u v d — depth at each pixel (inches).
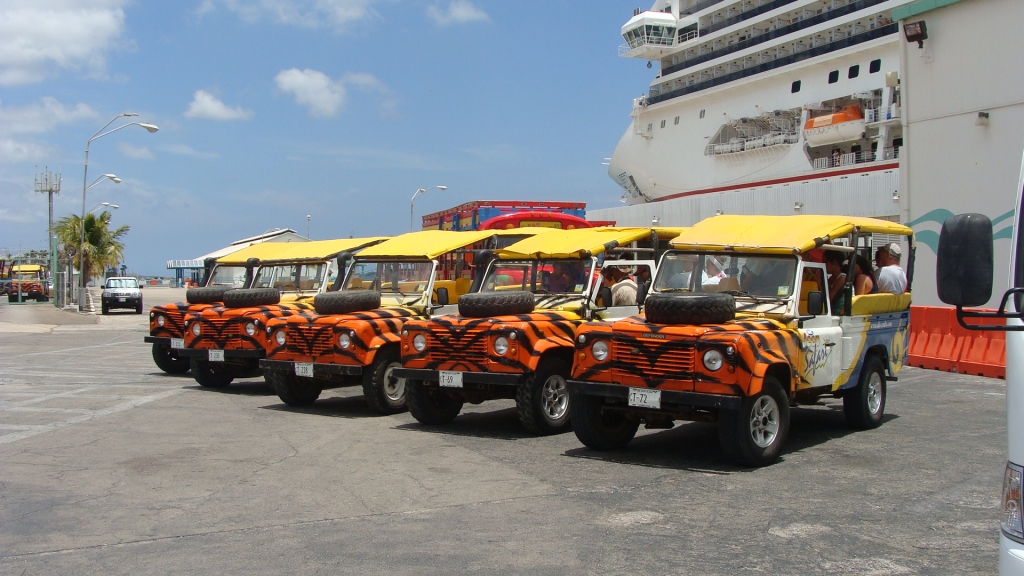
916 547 200.5
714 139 1493.6
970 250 129.0
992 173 622.5
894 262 406.0
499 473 279.0
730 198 1173.7
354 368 389.7
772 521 221.9
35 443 332.8
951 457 298.0
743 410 272.5
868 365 349.7
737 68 1439.5
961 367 541.0
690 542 204.7
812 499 243.3
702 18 1504.7
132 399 457.7
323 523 223.3
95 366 636.7
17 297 2343.8
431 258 428.5
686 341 273.1
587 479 269.9
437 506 239.0
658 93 1644.9
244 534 213.9
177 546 204.5
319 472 282.0
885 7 1165.1
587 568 186.7
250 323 458.9
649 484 262.7
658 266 340.8
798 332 296.5
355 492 255.3
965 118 640.4
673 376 275.3
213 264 589.0
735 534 210.8
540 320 341.1
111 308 1529.3
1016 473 122.9
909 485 258.8
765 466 284.8
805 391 308.5
